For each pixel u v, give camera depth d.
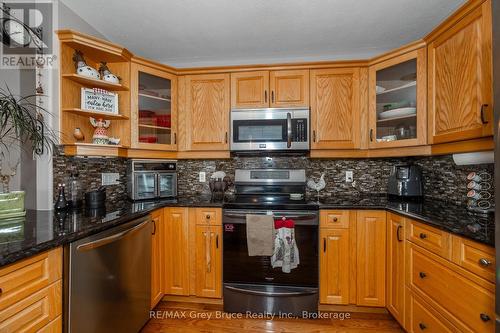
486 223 1.31
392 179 2.27
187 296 2.12
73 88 1.79
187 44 2.31
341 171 2.49
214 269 2.02
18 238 1.08
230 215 1.98
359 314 1.96
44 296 1.05
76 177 1.85
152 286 1.88
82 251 1.21
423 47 1.81
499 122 0.84
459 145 1.53
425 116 1.80
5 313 0.89
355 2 1.73
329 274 1.94
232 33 2.12
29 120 1.49
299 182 2.38
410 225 1.60
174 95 2.31
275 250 1.92
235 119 2.26
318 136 2.20
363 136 2.16
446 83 1.59
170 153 2.34
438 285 1.34
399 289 1.72
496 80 0.85
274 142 2.21
